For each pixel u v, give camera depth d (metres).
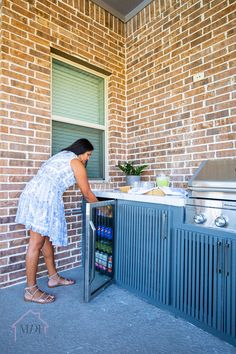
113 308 1.80
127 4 2.94
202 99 2.29
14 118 2.15
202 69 2.29
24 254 2.20
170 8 2.59
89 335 1.48
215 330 1.47
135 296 2.00
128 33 3.11
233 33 2.08
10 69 2.13
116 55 3.03
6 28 2.11
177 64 2.51
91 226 1.91
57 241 1.84
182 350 1.36
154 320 1.65
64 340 1.42
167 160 2.60
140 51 2.93
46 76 2.38
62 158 1.94
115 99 3.01
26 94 2.23
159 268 1.80
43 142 2.34
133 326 1.58
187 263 1.62
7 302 1.85
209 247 1.49
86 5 2.75
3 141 2.08
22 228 2.18
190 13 2.40
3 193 2.07
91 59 2.77
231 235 1.38
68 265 2.55
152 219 1.86
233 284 1.37
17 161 2.16
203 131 2.28
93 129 2.96
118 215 2.17
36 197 1.83
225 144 2.11
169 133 2.58
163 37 2.66
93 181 2.89
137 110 2.96
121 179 3.06
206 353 1.34
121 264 2.14
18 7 2.20
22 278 2.18
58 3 2.49
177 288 1.68
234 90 2.06
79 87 2.83
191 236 1.60
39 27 2.33
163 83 2.65
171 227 1.73
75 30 2.63
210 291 1.48
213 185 1.54
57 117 2.60
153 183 2.48
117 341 1.43
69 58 2.65
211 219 1.50
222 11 2.15
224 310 1.41
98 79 3.02
